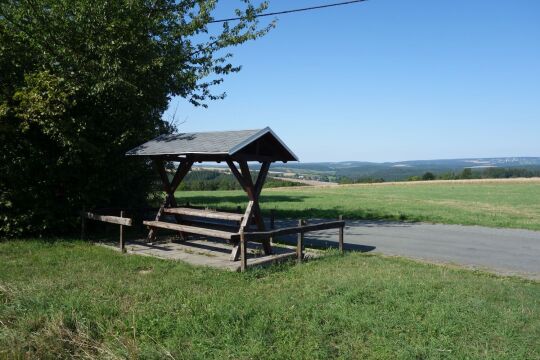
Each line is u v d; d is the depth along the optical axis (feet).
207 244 39.32
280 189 180.14
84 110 42.45
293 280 26.81
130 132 42.78
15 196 39.86
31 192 40.52
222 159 34.32
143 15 45.65
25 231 40.88
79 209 43.32
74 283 25.18
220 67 53.88
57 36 42.19
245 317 19.67
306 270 29.71
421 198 118.83
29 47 41.52
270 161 33.47
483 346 17.08
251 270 28.48
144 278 26.66
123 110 44.91
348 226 58.13
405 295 22.97
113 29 41.50
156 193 57.77
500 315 20.16
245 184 32.14
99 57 42.88
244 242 28.35
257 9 52.26
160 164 39.60
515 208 86.84
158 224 36.32
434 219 65.16
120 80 40.27
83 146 39.32
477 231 53.21
